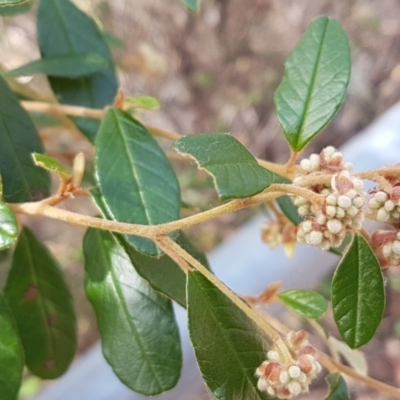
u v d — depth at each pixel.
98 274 0.09
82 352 0.23
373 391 0.24
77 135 0.14
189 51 0.27
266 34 0.29
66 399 0.16
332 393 0.09
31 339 0.10
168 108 0.28
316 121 0.09
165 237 0.07
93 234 0.09
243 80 0.29
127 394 0.16
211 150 0.06
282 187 0.07
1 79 0.10
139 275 0.08
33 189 0.10
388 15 0.33
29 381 0.21
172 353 0.09
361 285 0.07
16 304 0.10
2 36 0.19
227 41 0.28
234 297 0.07
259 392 0.07
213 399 0.08
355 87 0.32
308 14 0.30
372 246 0.08
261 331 0.08
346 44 0.09
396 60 0.33
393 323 0.26
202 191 0.22
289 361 0.07
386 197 0.07
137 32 0.25
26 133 0.10
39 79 0.17
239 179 0.06
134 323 0.09
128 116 0.09
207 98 0.29
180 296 0.08
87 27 0.12
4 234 0.07
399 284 0.27
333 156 0.08
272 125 0.30
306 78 0.09
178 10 0.26
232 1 0.27
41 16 0.12
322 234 0.07
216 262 0.18
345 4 0.31
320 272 0.18
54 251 0.25
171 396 0.16
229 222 0.27
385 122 0.20
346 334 0.07
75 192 0.08
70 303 0.11
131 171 0.09
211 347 0.07
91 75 0.12
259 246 0.18
